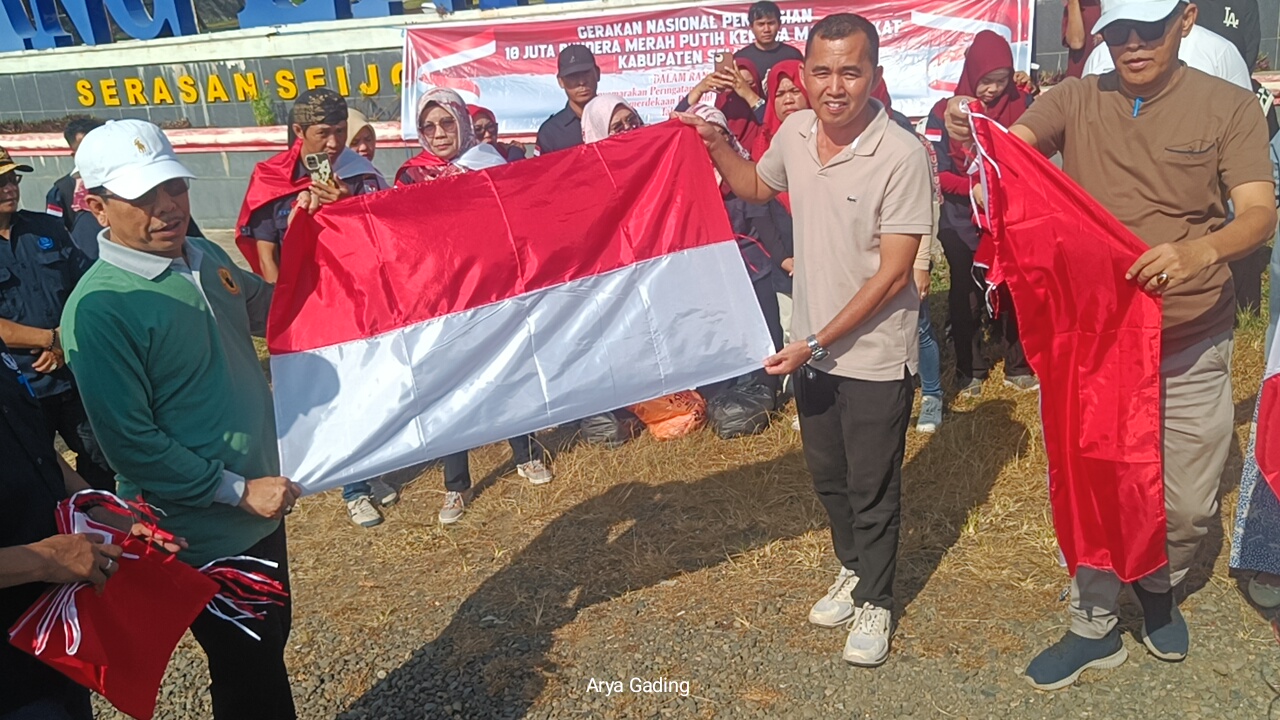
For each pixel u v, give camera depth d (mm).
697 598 3992
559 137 6258
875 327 3279
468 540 4652
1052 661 3336
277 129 10555
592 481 5082
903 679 3432
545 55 9398
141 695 2398
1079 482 3230
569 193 3447
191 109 11516
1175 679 3311
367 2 10812
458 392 3291
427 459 3244
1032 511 4371
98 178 2508
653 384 3475
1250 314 5883
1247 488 3330
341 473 3135
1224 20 5785
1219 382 3172
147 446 2533
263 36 10820
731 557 4250
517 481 5172
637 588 4102
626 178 3500
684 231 3543
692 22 8844
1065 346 3178
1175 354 3170
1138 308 3076
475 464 5441
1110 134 3133
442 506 5035
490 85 9656
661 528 4559
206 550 2713
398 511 5023
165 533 2430
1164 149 3039
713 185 3586
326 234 3219
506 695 3520
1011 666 3441
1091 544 3250
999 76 5367
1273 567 3434
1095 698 3260
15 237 4234
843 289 3316
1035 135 3246
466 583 4281
